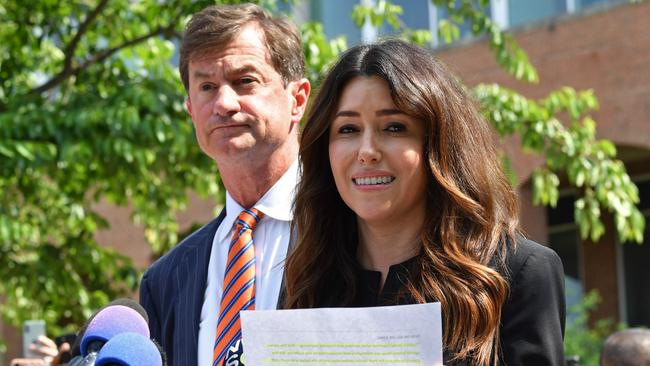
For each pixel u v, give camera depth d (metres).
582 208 8.28
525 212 12.46
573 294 14.09
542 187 8.65
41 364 5.37
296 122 3.67
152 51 8.81
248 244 3.35
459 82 2.86
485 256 2.65
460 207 2.68
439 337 2.33
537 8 13.12
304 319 2.42
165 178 8.73
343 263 2.82
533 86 12.70
